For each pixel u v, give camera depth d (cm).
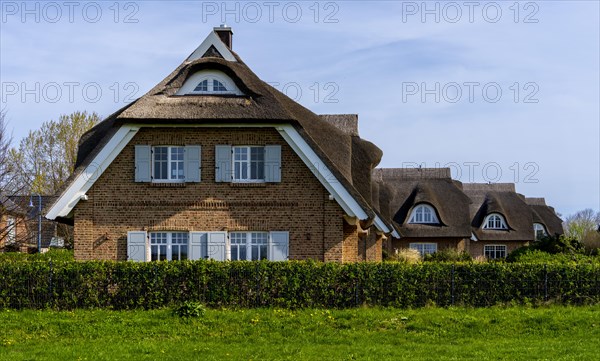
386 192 5500
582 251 4247
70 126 7481
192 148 3262
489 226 7350
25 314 2675
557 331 2516
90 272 2795
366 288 2808
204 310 2659
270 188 3244
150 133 3266
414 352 2223
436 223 6638
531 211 7581
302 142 3181
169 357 2148
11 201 5556
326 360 2111
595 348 2266
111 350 2228
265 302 2791
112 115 3656
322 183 3191
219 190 3250
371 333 2478
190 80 3344
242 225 3238
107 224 3247
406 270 2820
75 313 2697
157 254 3253
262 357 2159
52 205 3192
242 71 3372
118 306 2791
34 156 7356
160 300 2789
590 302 2880
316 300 2797
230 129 3259
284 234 3225
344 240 3350
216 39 3466
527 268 2880
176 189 3253
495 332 2508
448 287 2841
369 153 3934
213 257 3222
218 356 2169
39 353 2195
